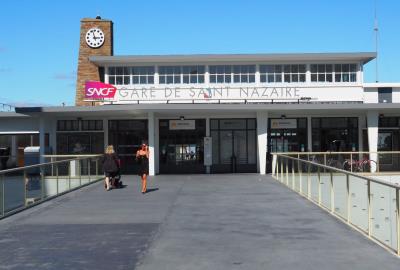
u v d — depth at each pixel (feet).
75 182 67.87
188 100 104.42
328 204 47.01
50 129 103.40
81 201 55.47
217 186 69.82
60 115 98.99
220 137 102.37
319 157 88.22
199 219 42.98
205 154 100.42
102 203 53.72
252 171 101.96
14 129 108.27
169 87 105.81
